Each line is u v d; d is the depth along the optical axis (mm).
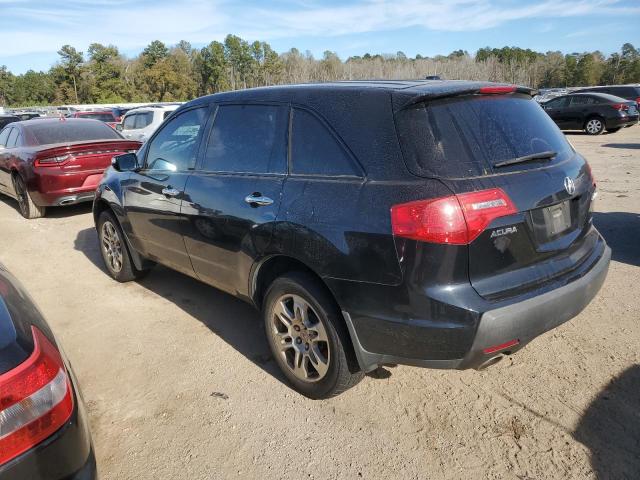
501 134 2734
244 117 3500
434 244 2344
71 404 1873
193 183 3738
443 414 2926
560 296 2605
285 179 3051
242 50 105812
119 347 3879
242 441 2791
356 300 2613
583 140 17312
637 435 2668
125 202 4613
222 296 4801
